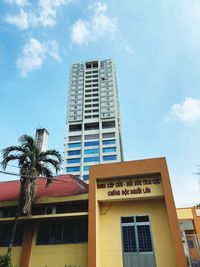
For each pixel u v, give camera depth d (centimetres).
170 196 1434
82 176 7819
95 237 1385
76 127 9675
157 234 1430
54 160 1664
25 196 1512
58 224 1653
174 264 1310
